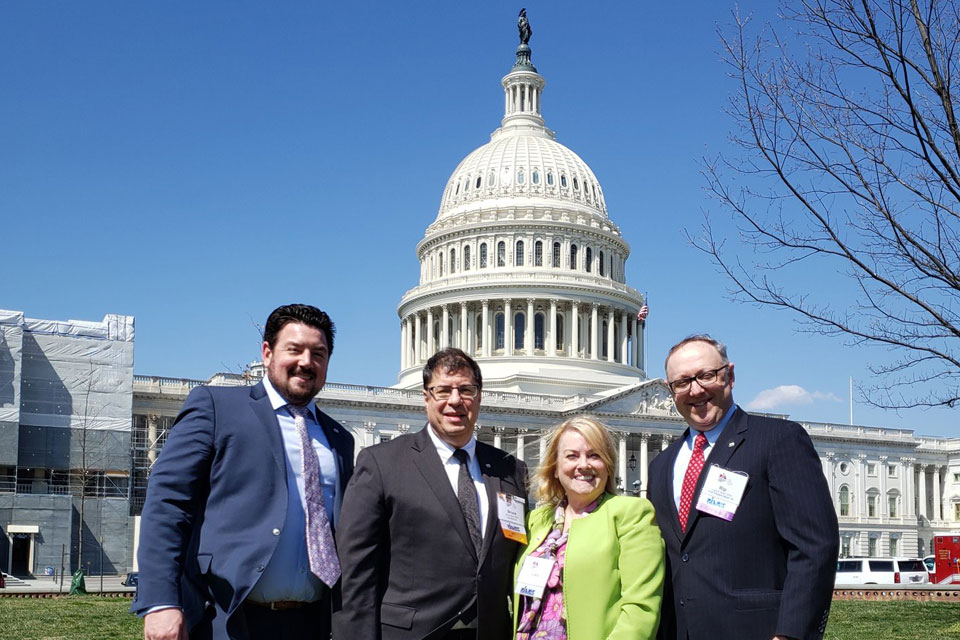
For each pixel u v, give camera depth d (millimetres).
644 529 10883
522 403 112062
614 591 10734
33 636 30094
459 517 11203
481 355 127312
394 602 11039
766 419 11047
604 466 11242
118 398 90375
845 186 18328
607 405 112000
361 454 11492
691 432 11523
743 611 10398
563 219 132750
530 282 126500
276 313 11367
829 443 130375
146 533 10070
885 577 73250
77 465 87688
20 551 80500
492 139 148250
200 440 10633
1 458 80000
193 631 10352
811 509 10312
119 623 34906
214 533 10438
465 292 128625
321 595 10852
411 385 129750
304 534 10742
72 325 89750
